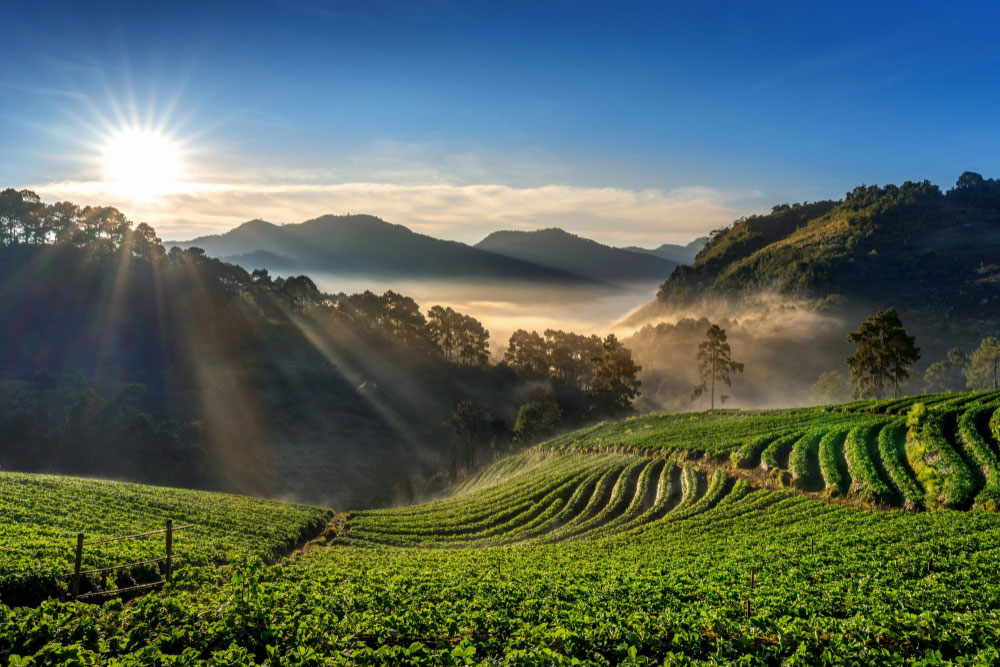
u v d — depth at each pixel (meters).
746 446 68.56
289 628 19.48
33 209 165.50
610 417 149.75
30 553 29.80
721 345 140.88
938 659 17.08
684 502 59.38
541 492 71.81
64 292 148.12
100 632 18.84
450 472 124.12
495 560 42.44
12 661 15.57
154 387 130.25
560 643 19.12
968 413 64.75
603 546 48.06
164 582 28.52
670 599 24.84
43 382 117.44
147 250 180.25
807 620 21.47
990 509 44.16
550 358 198.25
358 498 119.69
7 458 100.69
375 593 25.23
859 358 111.69
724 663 17.25
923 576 29.64
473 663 16.53
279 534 53.09
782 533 43.97
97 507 47.06
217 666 16.25
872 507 49.78
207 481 106.56
